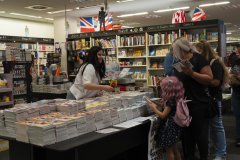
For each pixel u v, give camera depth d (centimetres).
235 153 465
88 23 1117
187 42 321
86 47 990
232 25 1923
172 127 320
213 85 362
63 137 254
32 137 248
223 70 377
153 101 364
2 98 637
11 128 276
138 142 343
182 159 398
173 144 324
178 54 320
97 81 403
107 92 439
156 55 860
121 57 914
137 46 888
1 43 1220
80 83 397
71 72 1035
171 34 825
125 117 334
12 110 278
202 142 322
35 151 277
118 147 309
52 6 1104
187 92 325
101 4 1078
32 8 1142
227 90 760
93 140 256
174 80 319
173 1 1067
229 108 834
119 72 621
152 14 1359
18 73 760
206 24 747
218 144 404
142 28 862
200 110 320
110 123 310
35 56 1360
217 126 400
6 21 1377
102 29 975
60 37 1327
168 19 1527
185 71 304
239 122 501
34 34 1512
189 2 1096
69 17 1323
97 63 394
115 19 1509
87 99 375
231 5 1178
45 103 325
